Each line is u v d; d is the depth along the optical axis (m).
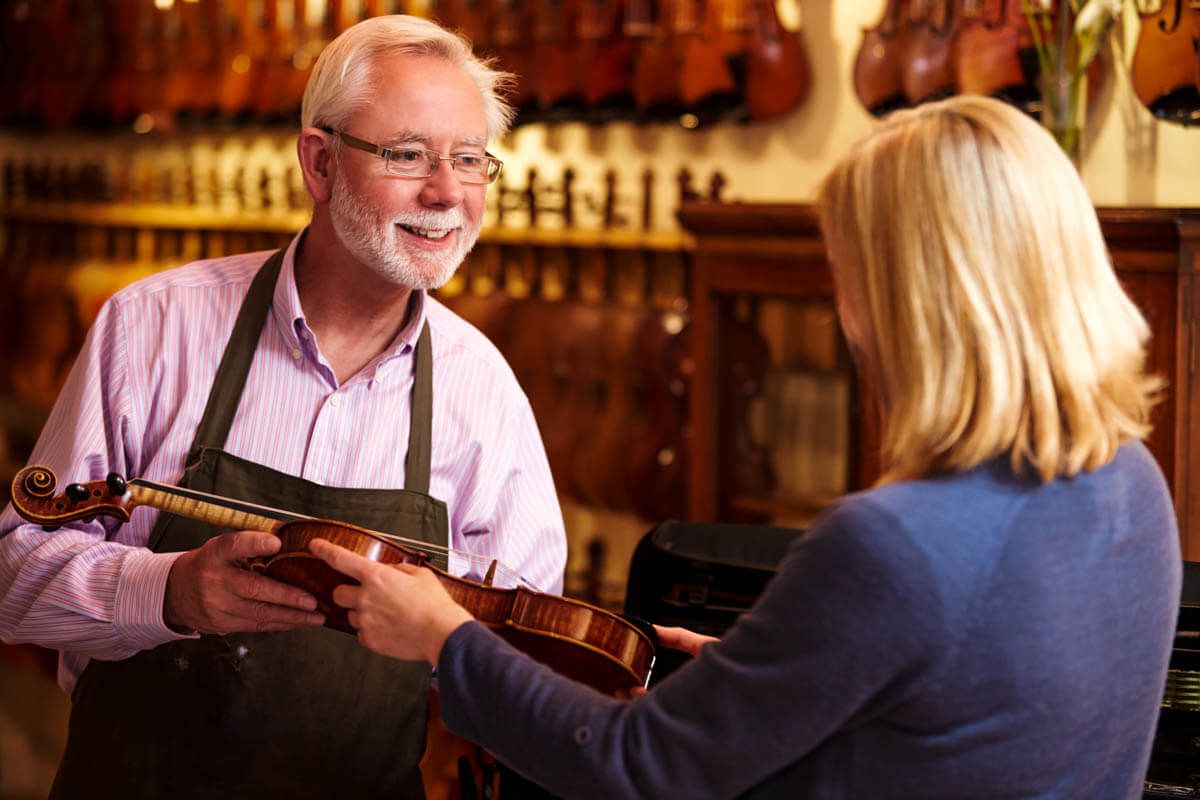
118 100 5.23
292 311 1.90
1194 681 1.82
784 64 3.51
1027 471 1.26
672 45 3.59
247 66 4.74
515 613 1.58
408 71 1.83
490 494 2.01
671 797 1.27
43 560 1.78
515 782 1.96
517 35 3.99
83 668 1.98
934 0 3.06
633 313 3.87
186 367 1.90
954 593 1.20
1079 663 1.24
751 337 3.17
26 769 6.51
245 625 1.67
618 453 3.84
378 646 1.49
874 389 1.34
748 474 3.21
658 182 4.02
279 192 5.11
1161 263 2.42
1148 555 1.30
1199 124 2.73
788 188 3.68
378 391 1.95
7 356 5.74
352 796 1.89
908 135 1.29
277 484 1.86
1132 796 1.32
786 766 1.29
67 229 5.84
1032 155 1.27
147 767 1.85
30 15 5.59
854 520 1.22
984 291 1.24
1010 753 1.22
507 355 4.11
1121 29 2.92
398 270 1.83
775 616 1.24
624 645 1.59
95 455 1.82
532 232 4.18
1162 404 2.44
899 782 1.24
